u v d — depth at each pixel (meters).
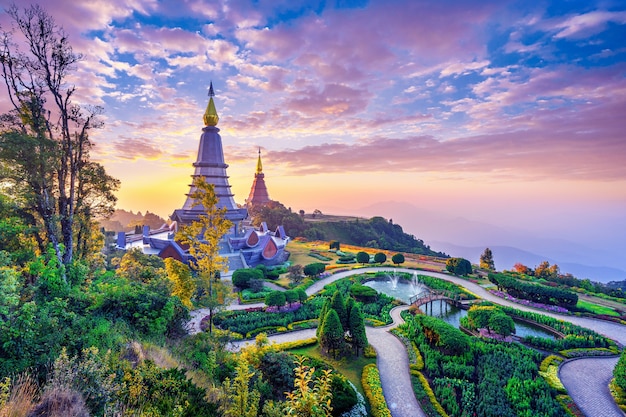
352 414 16.50
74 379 9.42
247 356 18.00
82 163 27.05
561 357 25.39
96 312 17.56
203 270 23.25
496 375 21.75
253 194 118.12
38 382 10.18
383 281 51.00
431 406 18.91
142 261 35.53
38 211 23.55
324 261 64.81
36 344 12.16
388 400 19.61
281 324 30.66
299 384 10.74
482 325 28.83
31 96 23.45
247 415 10.70
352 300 25.59
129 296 19.12
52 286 17.47
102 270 31.72
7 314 12.25
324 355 24.62
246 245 58.50
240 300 37.41
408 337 27.64
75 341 13.57
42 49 23.77
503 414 18.23
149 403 9.37
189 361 17.36
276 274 48.81
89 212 28.69
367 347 25.31
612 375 23.20
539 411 18.81
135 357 14.03
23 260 21.64
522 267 56.53
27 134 21.91
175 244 51.34
